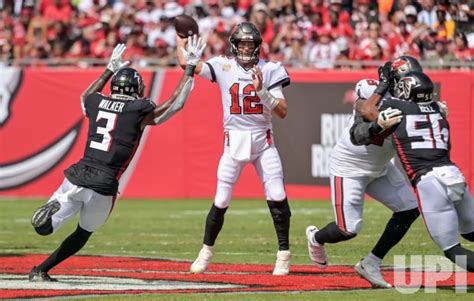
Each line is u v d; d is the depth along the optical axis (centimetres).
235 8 6488
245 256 3375
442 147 2422
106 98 2638
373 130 2400
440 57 5522
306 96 5525
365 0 5897
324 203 5306
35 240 3994
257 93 2772
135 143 2600
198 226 4469
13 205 5453
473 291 2475
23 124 5822
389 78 2486
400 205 2567
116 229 4378
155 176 5725
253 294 2409
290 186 5572
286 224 2853
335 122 5500
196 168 5681
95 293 2441
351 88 5475
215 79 2873
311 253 2700
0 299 2339
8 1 6725
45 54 6456
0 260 3266
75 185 2531
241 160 2847
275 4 6200
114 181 2566
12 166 5844
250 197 5694
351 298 2344
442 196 2383
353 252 3441
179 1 6662
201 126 5656
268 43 6050
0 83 5831
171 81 5650
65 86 5762
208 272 2920
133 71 2647
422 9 5716
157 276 2814
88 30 6481
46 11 6650
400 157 2439
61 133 5784
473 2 5494
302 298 2342
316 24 6034
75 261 3219
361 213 2581
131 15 6462
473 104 5378
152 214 4981
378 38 5762
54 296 2386
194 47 2631
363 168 2531
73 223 4741
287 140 5550
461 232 2495
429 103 2462
